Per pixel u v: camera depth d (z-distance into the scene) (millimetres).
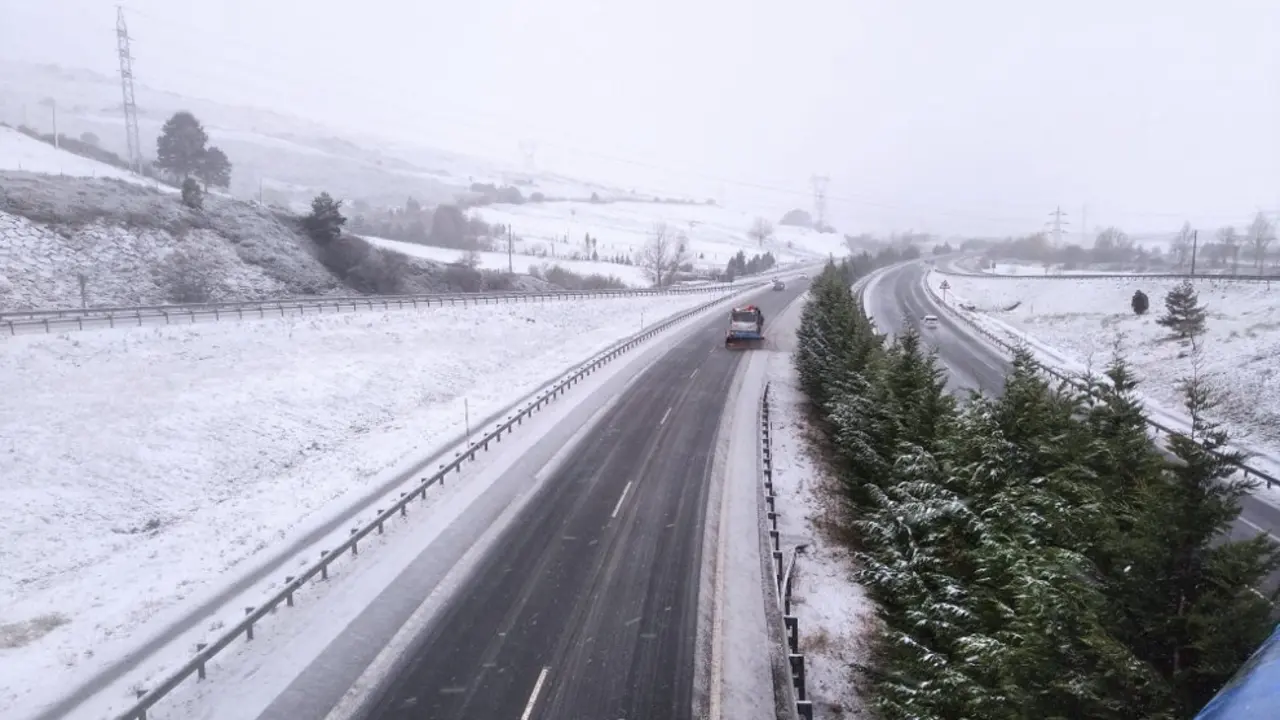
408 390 37250
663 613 15625
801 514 21812
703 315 70500
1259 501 22750
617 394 36344
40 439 24234
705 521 20781
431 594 16281
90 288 48406
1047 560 10227
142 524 22094
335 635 14531
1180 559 8586
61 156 78750
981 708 9914
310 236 70250
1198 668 7793
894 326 62531
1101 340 53656
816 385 34750
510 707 12305
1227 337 43969
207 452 26609
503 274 82062
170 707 12203
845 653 14688
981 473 14578
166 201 63938
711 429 30531
